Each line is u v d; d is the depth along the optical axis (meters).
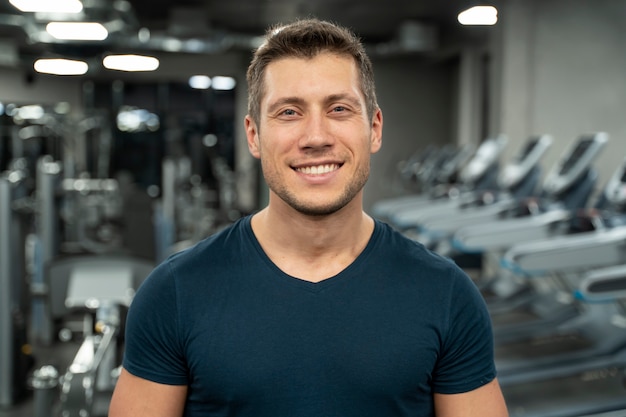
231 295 1.18
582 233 4.04
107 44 5.07
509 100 7.52
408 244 1.26
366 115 1.22
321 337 1.15
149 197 6.56
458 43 10.81
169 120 12.12
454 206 6.50
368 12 9.79
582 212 4.20
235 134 14.02
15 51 10.16
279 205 1.20
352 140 1.18
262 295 1.18
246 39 10.12
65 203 7.45
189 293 1.19
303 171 1.18
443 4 9.20
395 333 1.16
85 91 14.22
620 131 6.19
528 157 5.87
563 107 6.91
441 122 12.82
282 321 1.16
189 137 13.69
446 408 1.22
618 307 4.34
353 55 1.21
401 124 12.80
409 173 10.29
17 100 13.34
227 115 14.34
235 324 1.16
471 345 1.21
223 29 10.84
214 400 1.16
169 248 6.02
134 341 1.20
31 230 7.83
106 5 5.72
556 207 4.92
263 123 1.21
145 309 1.20
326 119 1.18
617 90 6.22
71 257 2.50
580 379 4.18
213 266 1.21
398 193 12.71
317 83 1.17
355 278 1.19
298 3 9.21
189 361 1.17
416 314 1.18
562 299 5.15
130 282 2.48
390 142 12.82
